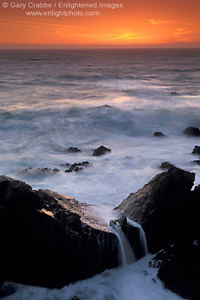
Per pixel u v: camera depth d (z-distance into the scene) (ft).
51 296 19.02
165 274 20.02
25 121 74.43
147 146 58.49
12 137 63.62
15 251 19.35
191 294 18.42
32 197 19.63
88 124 74.18
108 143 62.28
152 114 82.58
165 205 24.27
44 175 41.55
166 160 47.91
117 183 38.27
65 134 67.46
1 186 19.67
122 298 18.86
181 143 60.44
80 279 20.57
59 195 25.32
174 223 24.75
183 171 25.86
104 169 44.04
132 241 22.57
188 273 19.60
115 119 78.02
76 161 49.96
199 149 51.21
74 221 20.47
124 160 48.39
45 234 19.27
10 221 19.07
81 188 36.63
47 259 19.60
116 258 21.86
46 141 62.23
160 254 22.62
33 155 53.26
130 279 20.56
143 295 18.93
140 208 24.47
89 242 20.34
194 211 25.04
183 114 83.20
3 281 19.42
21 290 19.15
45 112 83.30
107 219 24.29
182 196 25.12
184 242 23.67
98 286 20.08
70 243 19.71
